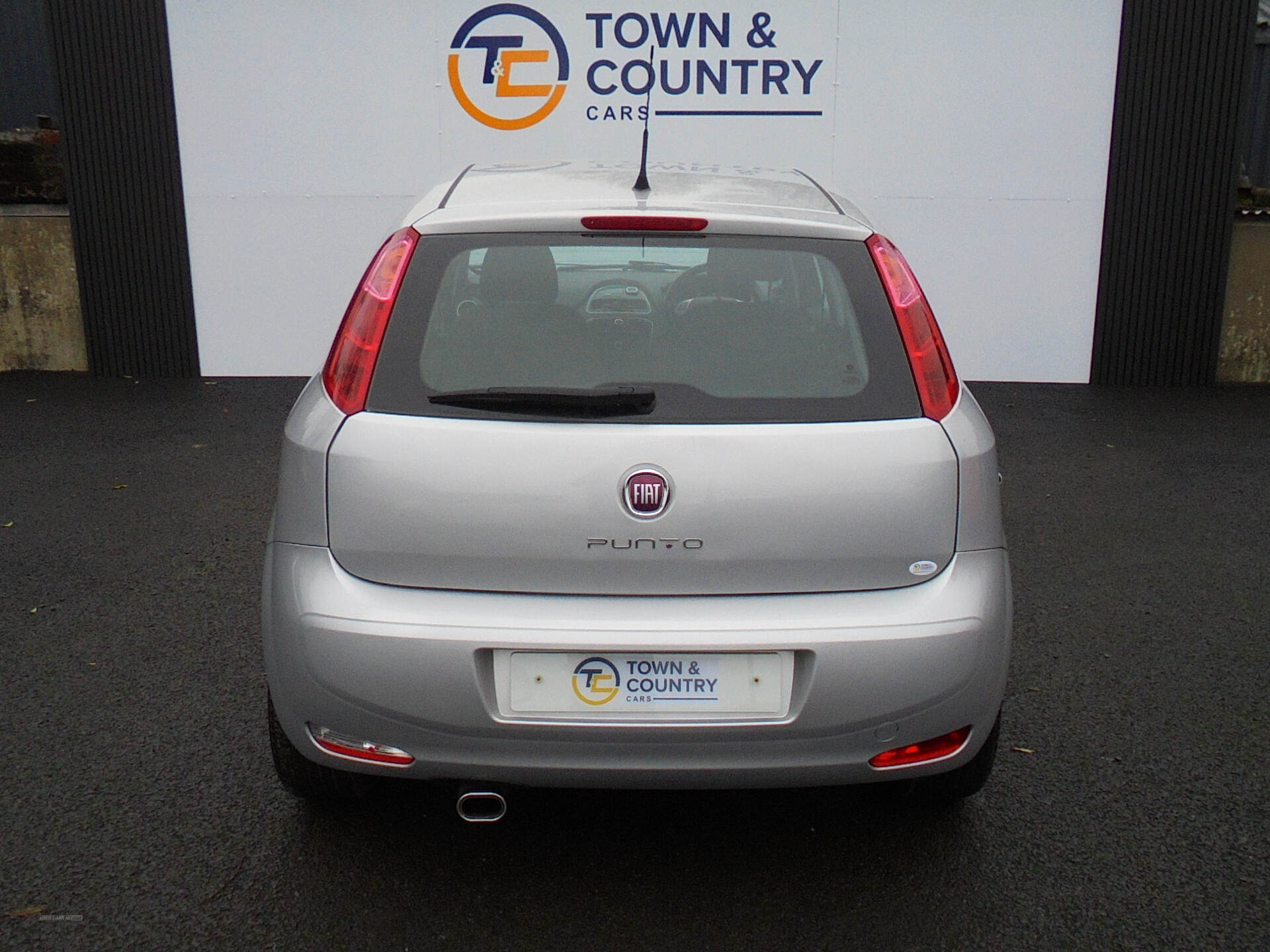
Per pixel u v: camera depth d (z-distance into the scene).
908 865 2.77
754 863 2.78
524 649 2.30
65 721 3.45
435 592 2.36
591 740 2.33
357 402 2.39
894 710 2.35
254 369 9.21
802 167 8.84
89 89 8.75
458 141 8.89
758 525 2.33
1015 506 5.93
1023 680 3.85
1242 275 8.96
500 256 2.49
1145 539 5.39
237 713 3.51
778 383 2.41
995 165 8.75
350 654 2.32
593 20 8.66
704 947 2.45
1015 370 9.07
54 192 9.32
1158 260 8.81
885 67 8.66
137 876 2.66
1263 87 12.58
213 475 6.34
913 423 2.41
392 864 2.74
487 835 2.88
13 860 2.71
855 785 3.16
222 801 3.00
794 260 2.53
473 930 2.50
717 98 8.76
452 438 2.33
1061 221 8.80
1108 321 8.94
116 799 3.00
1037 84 8.61
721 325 2.47
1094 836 2.90
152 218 8.95
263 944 2.43
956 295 8.98
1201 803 3.06
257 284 9.09
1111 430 7.57
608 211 2.52
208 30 8.70
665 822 2.96
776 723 2.33
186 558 4.98
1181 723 3.53
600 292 2.48
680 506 2.31
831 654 2.31
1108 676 3.88
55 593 4.54
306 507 2.40
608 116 8.82
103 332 9.16
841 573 2.37
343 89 8.80
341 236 9.01
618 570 2.33
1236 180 8.63
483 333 2.45
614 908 2.59
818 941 2.48
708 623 2.31
